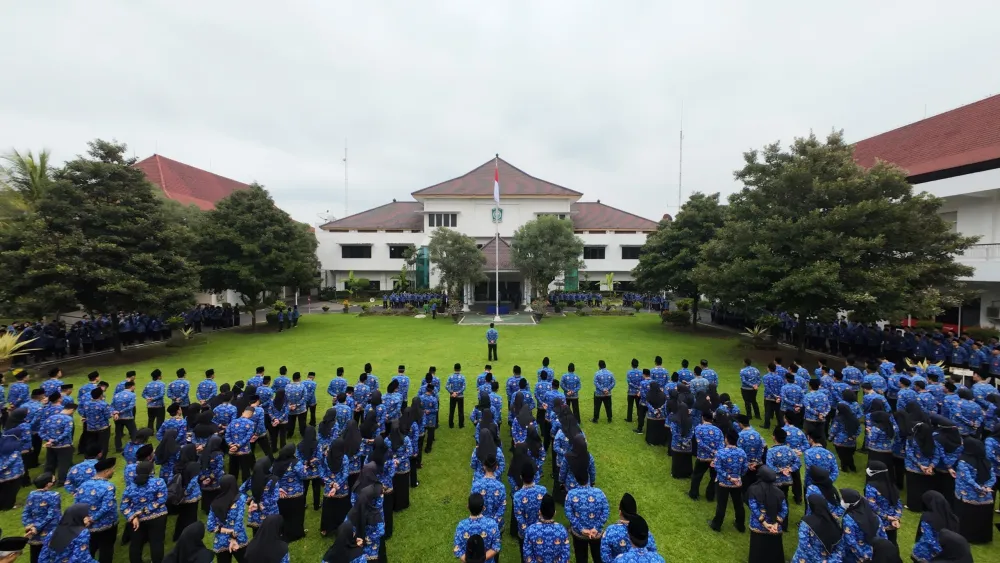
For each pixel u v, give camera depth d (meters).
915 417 7.93
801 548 4.93
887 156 24.52
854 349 18.03
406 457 7.49
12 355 15.78
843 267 14.86
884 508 5.70
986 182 17.91
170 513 6.67
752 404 11.67
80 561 4.92
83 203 17.17
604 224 49.34
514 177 50.00
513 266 36.44
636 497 7.91
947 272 15.24
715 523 6.91
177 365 17.67
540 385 10.20
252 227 25.72
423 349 20.70
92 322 20.11
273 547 4.47
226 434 7.95
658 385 10.05
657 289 27.42
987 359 13.88
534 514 5.46
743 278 16.48
